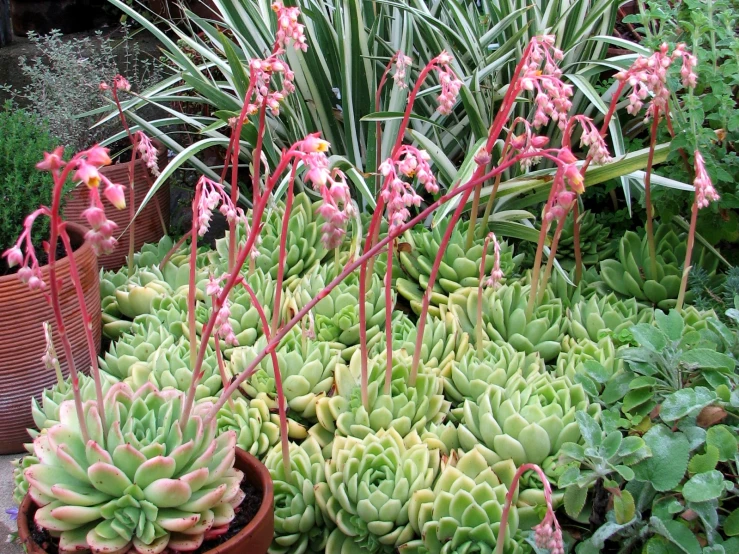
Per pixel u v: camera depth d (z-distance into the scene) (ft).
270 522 2.63
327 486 2.94
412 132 4.03
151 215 4.59
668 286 3.76
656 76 3.06
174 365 3.29
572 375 3.27
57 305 2.36
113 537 2.45
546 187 4.12
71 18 6.84
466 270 3.73
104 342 3.94
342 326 3.48
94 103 4.91
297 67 4.31
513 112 4.49
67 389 3.18
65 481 2.52
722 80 3.55
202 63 5.41
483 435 3.02
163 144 4.79
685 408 2.82
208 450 2.54
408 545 2.80
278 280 3.25
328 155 4.58
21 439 3.58
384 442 2.95
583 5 4.49
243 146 4.33
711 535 2.65
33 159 3.52
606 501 2.83
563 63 4.61
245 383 3.26
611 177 3.70
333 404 3.14
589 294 3.91
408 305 3.92
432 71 4.55
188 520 2.45
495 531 2.71
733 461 2.88
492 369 3.29
